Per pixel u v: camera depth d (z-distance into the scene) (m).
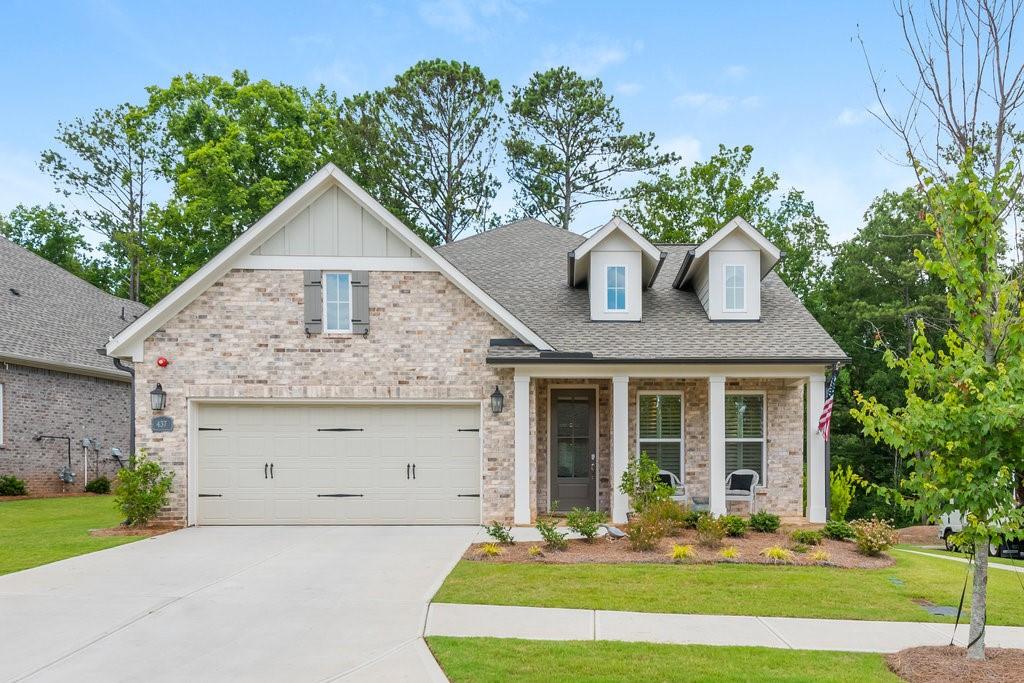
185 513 14.84
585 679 6.61
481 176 38.19
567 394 17.19
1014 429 6.70
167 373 15.02
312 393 15.09
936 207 7.59
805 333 16.36
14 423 21.72
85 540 13.42
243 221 33.06
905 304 34.78
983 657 7.33
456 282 15.14
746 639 7.96
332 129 37.41
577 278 18.41
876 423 7.39
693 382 17.28
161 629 8.12
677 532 13.71
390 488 15.29
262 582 10.20
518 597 9.40
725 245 17.11
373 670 6.88
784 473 17.14
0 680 6.65
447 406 15.37
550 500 17.00
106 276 47.72
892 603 9.47
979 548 7.33
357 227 15.30
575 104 38.66
